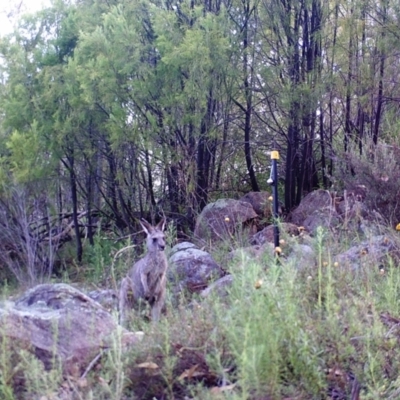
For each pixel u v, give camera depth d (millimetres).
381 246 8172
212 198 15195
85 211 15000
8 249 12781
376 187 10758
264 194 14203
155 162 13727
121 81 13344
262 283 4992
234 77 13867
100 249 12172
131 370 4926
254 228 12844
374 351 5074
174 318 5938
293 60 14328
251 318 4598
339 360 4992
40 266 12562
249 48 14172
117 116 12844
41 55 14094
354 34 13945
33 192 13078
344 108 15086
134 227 14086
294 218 13156
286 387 4676
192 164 13672
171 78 13227
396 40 13180
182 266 9516
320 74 14039
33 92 13867
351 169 12047
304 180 15250
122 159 13938
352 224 10172
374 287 6438
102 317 5762
